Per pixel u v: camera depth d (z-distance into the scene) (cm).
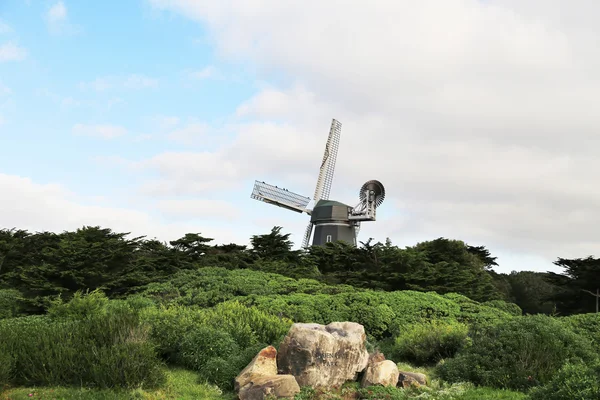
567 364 1209
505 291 5734
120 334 1280
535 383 1380
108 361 1183
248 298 2469
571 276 4503
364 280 3734
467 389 1388
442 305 2556
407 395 1345
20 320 1647
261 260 4238
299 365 1319
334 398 1272
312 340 1334
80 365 1202
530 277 6912
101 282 2919
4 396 1060
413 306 2488
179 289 2727
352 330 1504
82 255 2878
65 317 1650
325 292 2748
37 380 1187
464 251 5031
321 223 6141
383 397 1292
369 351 1844
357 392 1345
